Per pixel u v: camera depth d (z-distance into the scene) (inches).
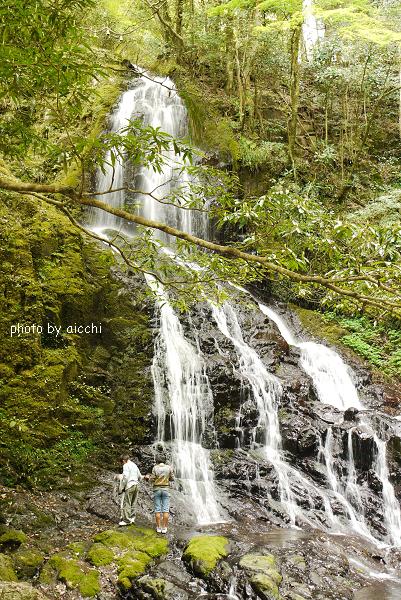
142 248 232.1
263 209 183.6
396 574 293.3
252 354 459.8
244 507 339.6
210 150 647.1
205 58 760.3
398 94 801.6
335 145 781.3
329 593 253.0
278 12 658.8
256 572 250.4
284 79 789.2
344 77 737.0
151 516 315.3
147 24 724.7
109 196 566.9
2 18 152.6
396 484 387.5
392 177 744.3
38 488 313.6
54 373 355.9
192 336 444.8
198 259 215.3
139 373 403.5
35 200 427.8
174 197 196.4
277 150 685.3
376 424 418.3
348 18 589.6
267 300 601.3
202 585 248.8
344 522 347.6
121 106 637.9
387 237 172.7
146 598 236.4
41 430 336.2
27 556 250.7
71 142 165.5
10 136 248.2
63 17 165.8
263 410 412.8
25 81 165.8
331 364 514.0
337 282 173.9
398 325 581.9
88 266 431.2
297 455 392.8
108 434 368.5
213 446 386.6
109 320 418.3
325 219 180.2
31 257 382.0
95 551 260.8
